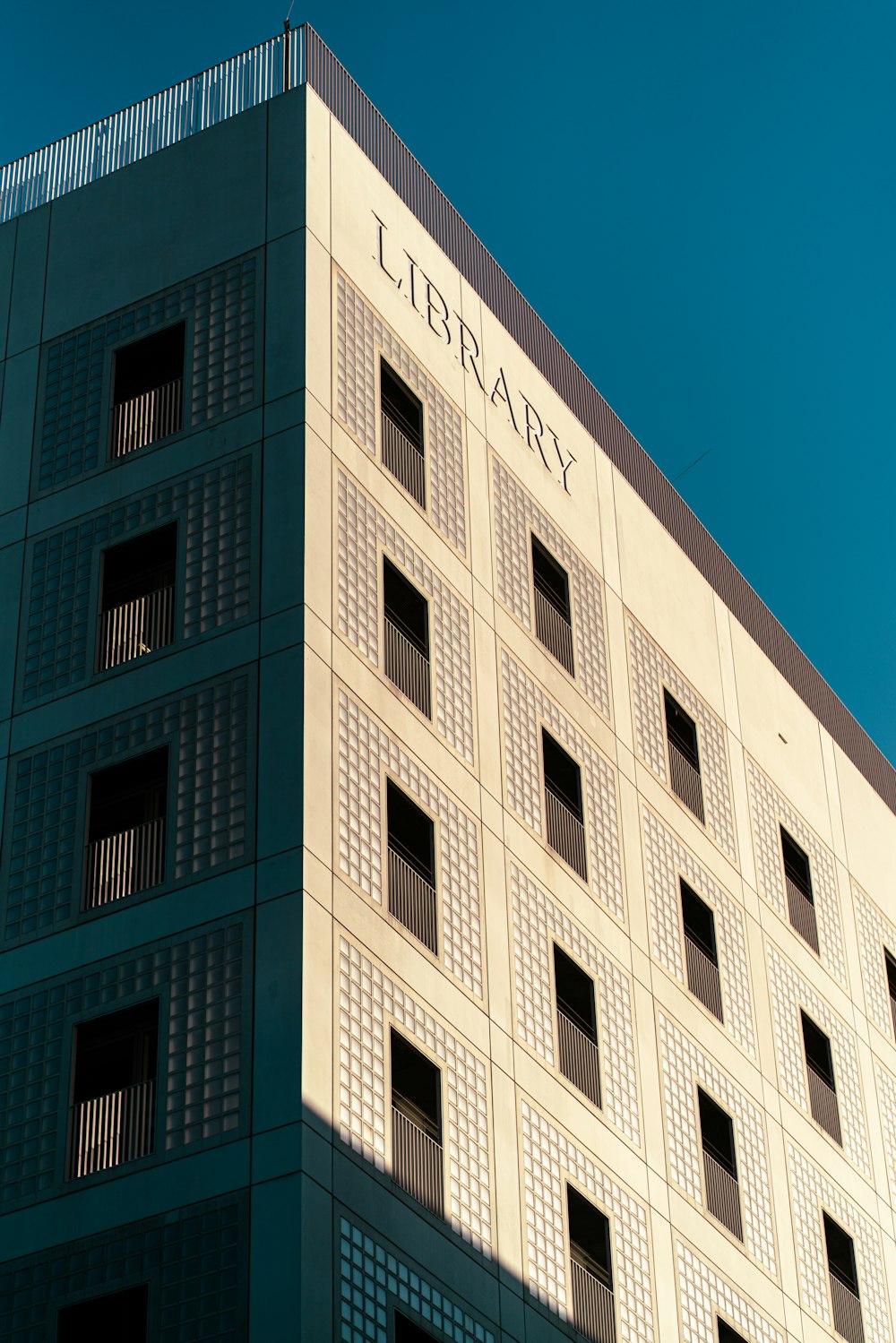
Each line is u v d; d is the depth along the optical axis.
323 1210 33.06
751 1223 45.69
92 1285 33.59
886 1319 49.91
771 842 53.16
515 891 41.47
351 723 38.28
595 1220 40.66
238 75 45.91
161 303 43.47
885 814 60.44
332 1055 34.62
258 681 37.84
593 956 43.38
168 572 41.03
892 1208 52.19
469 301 47.66
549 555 47.22
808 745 57.22
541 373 49.81
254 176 44.03
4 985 37.22
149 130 46.34
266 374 41.22
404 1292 34.16
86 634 40.19
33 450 43.06
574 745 45.53
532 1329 36.94
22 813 38.81
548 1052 40.59
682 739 51.09
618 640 49.00
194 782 37.41
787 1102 49.09
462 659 42.44
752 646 55.97
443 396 45.19
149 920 36.53
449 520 43.75
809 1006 51.97
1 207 47.31
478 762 41.72
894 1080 54.88
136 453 41.78
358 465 41.31
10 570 41.72
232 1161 33.53
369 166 45.50
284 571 38.75
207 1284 32.72
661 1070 44.31
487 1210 37.12
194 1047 34.84
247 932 35.53
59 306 44.81
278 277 42.34
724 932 49.19
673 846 48.16
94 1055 36.38
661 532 53.06
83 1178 34.66
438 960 38.31
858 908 56.66
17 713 39.91
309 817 36.28
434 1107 37.09
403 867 38.31
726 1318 43.19
